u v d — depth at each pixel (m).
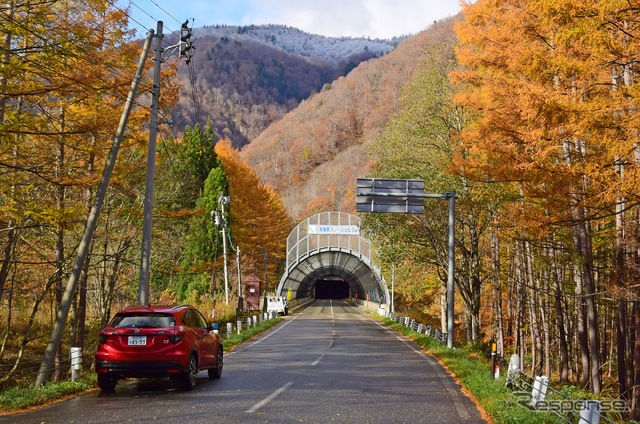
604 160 10.89
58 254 15.69
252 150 193.12
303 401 8.88
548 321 24.27
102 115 13.54
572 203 11.54
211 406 8.34
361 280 80.69
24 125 10.20
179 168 40.31
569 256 14.45
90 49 11.82
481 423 7.55
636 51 9.77
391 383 11.41
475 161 16.42
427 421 7.55
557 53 11.70
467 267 28.77
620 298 11.99
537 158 11.74
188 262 46.56
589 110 9.99
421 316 55.59
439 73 26.22
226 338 24.88
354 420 7.46
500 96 14.48
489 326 34.28
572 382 21.56
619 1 9.03
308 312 62.53
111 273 22.27
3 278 13.90
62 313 12.02
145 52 14.28
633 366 17.64
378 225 28.92
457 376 12.88
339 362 15.45
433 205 26.69
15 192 11.46
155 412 7.80
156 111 15.80
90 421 7.13
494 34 15.19
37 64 10.09
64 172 13.16
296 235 62.00
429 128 26.91
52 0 10.09
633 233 12.09
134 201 19.92
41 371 11.70
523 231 15.62
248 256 61.09
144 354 9.66
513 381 10.39
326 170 170.50
